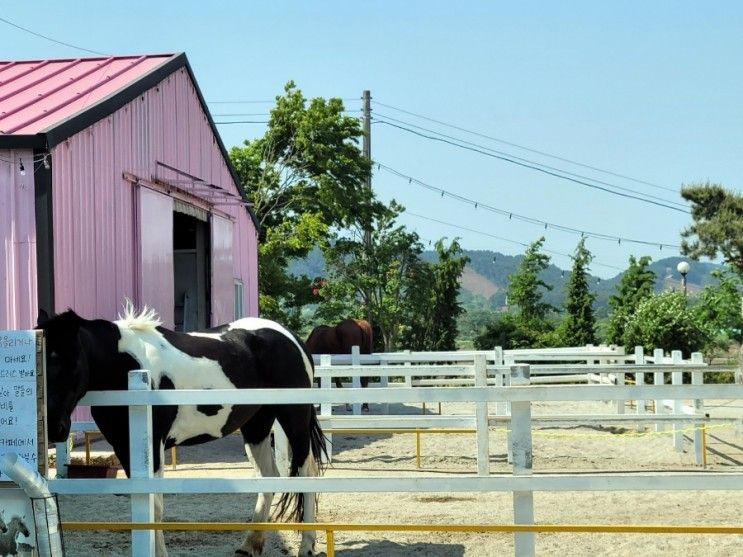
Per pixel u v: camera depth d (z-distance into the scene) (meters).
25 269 10.67
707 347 27.27
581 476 5.19
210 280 17.03
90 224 11.83
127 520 8.33
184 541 7.59
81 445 12.05
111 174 12.55
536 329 40.66
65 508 8.94
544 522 8.05
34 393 5.21
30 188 10.68
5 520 5.21
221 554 7.09
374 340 38.69
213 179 17.75
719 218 34.31
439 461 12.05
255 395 5.43
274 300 33.41
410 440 13.91
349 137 34.72
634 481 5.16
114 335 6.28
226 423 6.80
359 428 11.50
